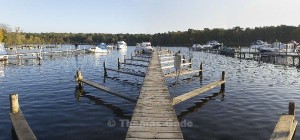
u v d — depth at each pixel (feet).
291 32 314.35
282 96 60.95
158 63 96.53
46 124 41.70
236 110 49.52
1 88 70.13
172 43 393.29
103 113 47.83
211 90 67.10
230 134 37.40
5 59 152.87
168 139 28.53
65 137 36.58
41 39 400.47
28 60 160.45
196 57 189.26
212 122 42.68
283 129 30.27
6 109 49.52
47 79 84.99
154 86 54.44
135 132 30.32
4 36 289.33
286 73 101.14
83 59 170.19
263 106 52.26
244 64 137.80
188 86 75.36
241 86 73.20
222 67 122.83
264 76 93.04
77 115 46.50
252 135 37.09
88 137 36.58
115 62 150.30
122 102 55.47
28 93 63.77
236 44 337.93
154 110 38.52
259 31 337.31
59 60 161.58
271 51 175.32
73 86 72.59
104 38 436.35
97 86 59.62
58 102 55.31
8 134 37.22
